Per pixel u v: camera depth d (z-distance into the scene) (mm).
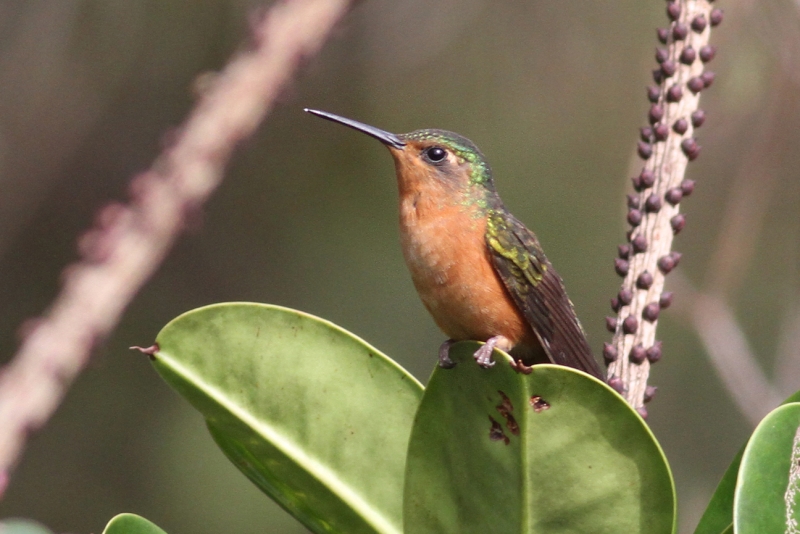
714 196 12148
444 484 4285
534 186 14414
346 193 14344
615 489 4012
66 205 13648
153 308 13938
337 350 4629
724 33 10359
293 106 14047
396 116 14172
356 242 14289
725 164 11633
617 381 5180
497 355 3961
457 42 13992
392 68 13938
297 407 4598
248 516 13016
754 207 9680
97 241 8289
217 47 12992
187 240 14070
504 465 4105
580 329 6996
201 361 4582
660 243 5305
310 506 4688
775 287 12898
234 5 12938
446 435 4234
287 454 4570
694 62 5418
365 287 14195
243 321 4590
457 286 6598
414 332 14094
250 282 14172
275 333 4602
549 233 14398
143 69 13211
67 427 13359
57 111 13367
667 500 3967
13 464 7484
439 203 6762
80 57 13172
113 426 13477
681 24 5434
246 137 8836
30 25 13047
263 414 4602
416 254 6730
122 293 8195
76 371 7871
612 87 14031
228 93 8805
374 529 4562
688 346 13547
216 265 14156
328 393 4609
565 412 3965
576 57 13953
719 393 13438
